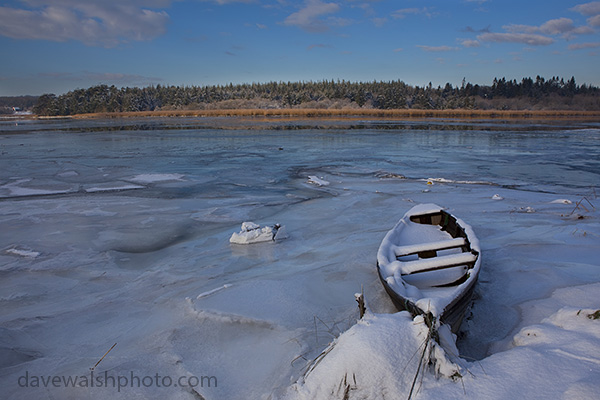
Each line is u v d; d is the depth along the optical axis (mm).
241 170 17453
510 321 4871
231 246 8242
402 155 21656
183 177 15852
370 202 11562
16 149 25078
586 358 3193
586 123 48438
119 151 23891
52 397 3863
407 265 5578
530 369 3189
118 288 6453
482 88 120188
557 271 5977
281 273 6734
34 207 11430
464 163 18922
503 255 6902
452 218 7801
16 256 7871
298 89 106500
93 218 10352
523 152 22484
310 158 20828
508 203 11133
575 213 9648
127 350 4672
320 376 3236
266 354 4410
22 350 4754
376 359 3162
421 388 3121
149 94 110375
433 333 3482
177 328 5062
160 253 8008
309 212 10672
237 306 5531
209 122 54281
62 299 6105
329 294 5859
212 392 3844
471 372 3301
